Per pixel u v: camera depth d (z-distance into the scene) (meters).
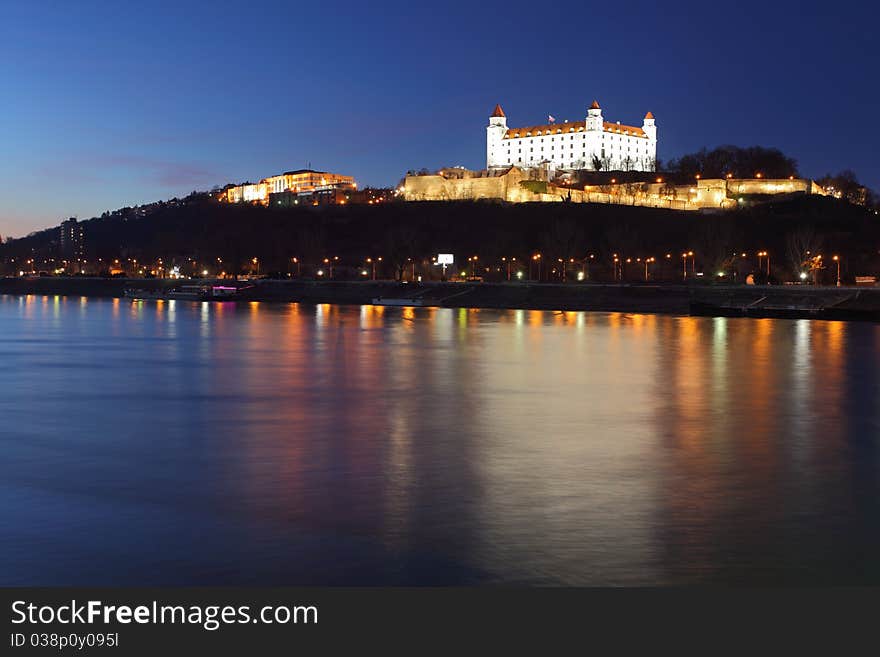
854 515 25.45
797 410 45.38
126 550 22.09
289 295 199.75
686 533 23.62
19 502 26.47
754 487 28.77
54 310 155.88
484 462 32.41
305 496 27.28
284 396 50.16
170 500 26.78
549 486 28.69
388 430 39.22
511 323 121.00
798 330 107.06
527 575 20.59
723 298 150.62
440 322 122.94
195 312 149.75
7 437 37.41
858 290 141.00
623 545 22.59
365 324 117.56
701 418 42.88
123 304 183.75
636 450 34.81
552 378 59.06
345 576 20.50
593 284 168.88
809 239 181.62
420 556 21.70
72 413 43.91
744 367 66.00
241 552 21.92
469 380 57.72
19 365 66.38
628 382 56.91
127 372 61.97
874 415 43.91
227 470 30.97
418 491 27.94
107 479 29.58
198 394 50.91
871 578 20.61
